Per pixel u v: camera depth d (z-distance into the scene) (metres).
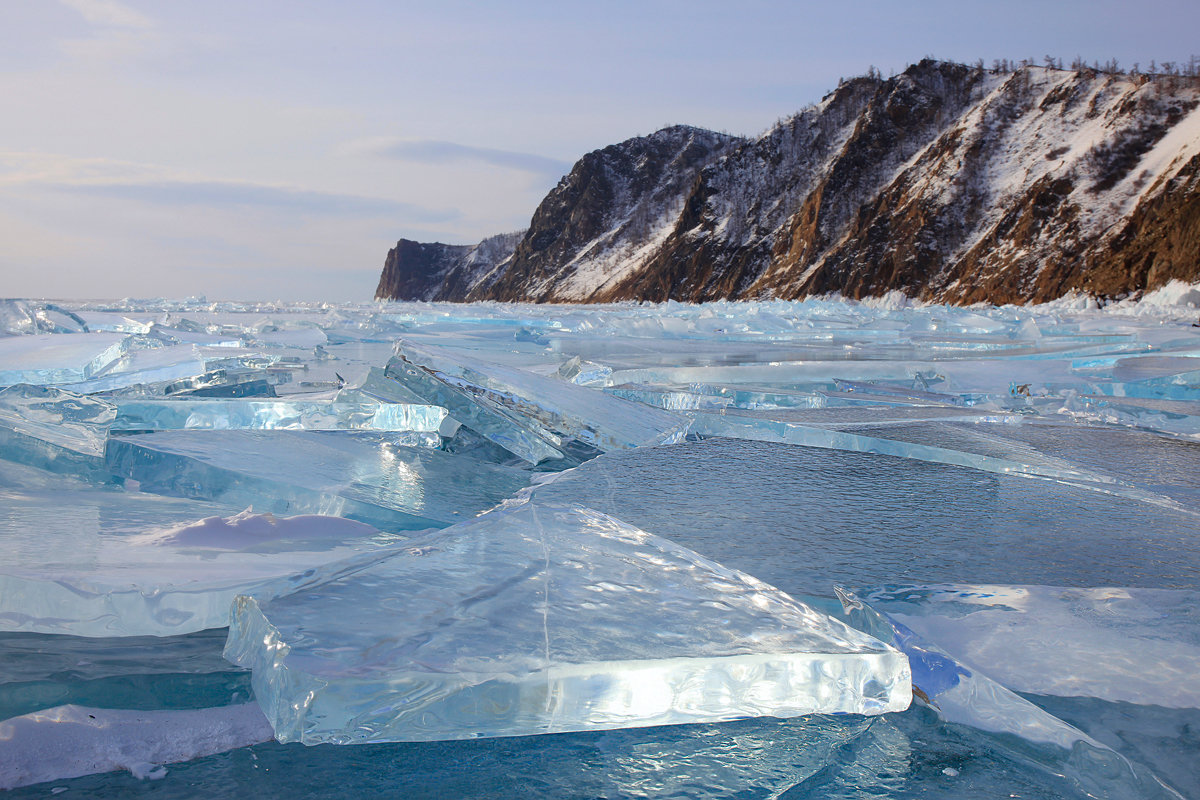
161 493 1.93
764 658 0.94
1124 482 2.50
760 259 64.75
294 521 1.62
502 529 1.33
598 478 2.46
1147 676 1.12
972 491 2.37
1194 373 5.12
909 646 1.13
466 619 0.97
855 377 5.84
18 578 1.16
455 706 0.84
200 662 1.10
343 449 2.47
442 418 2.88
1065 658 1.17
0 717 0.93
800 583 1.48
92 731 0.91
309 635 0.90
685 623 1.01
